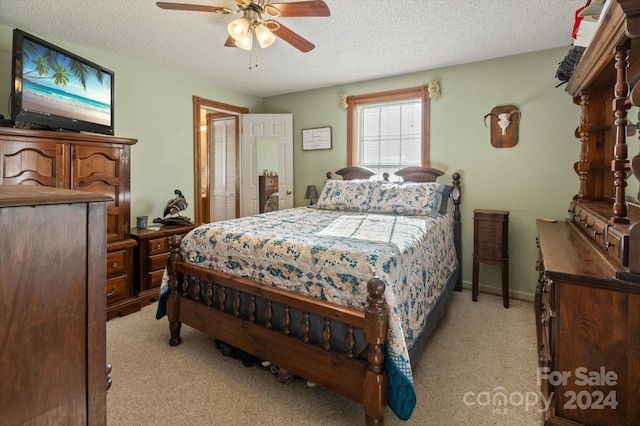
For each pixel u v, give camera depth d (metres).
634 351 1.22
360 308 1.55
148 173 3.52
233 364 2.08
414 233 2.18
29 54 2.28
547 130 3.04
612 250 1.32
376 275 1.51
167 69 3.60
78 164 2.51
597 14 1.51
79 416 0.58
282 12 2.01
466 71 3.38
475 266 3.15
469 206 3.44
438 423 1.57
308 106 4.45
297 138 4.58
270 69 3.59
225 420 1.59
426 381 1.89
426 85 3.58
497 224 3.00
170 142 3.72
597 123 2.33
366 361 1.50
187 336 2.45
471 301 3.15
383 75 3.78
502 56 3.18
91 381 0.59
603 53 1.51
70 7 2.29
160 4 1.92
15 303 0.50
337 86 4.20
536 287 2.85
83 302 0.58
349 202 3.44
